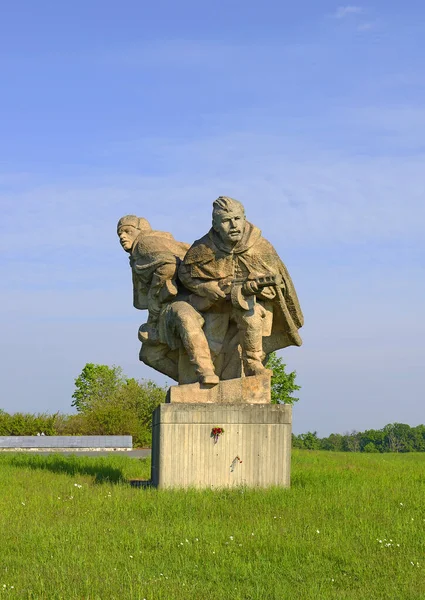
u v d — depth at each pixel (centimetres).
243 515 1033
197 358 1270
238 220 1262
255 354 1279
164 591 735
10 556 848
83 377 6556
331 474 1454
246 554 859
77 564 819
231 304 1292
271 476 1245
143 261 1362
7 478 1374
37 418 4709
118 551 868
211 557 844
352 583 771
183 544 883
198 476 1236
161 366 1394
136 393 5097
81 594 729
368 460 2111
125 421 4694
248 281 1241
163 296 1349
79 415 4925
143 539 909
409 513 1060
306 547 878
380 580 775
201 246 1298
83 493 1184
